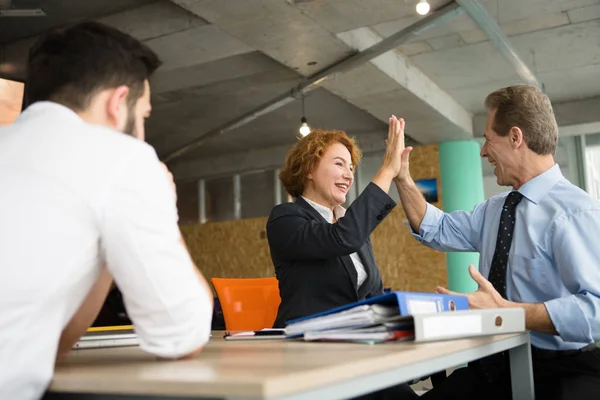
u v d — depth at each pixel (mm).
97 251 959
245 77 7898
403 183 2201
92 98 1069
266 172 11625
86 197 925
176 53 6309
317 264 2023
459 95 8531
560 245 1771
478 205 2205
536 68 7711
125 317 3426
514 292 1896
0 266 883
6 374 865
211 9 5176
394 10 5316
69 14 6195
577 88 8461
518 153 1951
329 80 6844
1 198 917
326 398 818
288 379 740
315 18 5406
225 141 11055
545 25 6516
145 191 967
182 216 12375
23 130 995
